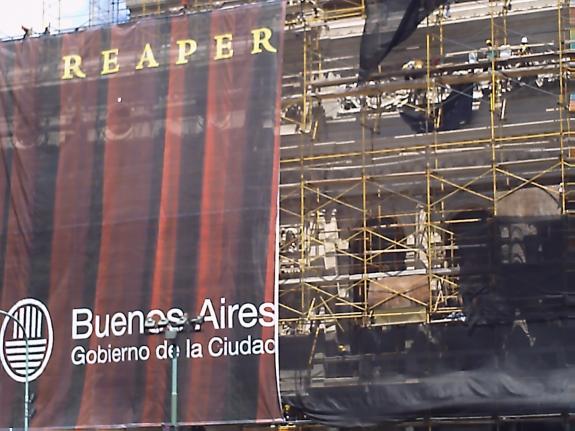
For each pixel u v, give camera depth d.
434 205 44.44
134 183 45.88
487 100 44.91
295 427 44.69
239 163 44.59
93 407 44.84
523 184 42.47
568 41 43.81
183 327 42.09
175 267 44.59
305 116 46.12
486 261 42.47
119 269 45.38
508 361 41.06
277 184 44.00
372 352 42.94
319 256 45.69
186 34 46.31
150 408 44.06
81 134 47.00
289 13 49.25
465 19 46.12
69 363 45.47
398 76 44.88
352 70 47.16
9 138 47.88
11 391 46.09
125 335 44.88
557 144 42.91
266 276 43.47
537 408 40.44
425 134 44.75
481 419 43.03
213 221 44.47
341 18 47.81
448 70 44.38
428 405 41.66
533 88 44.06
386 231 46.06
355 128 46.25
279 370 43.94
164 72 46.28
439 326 42.16
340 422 42.81
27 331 46.28
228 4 52.59
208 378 43.50
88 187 46.50
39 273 46.50
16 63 48.34
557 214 42.28
